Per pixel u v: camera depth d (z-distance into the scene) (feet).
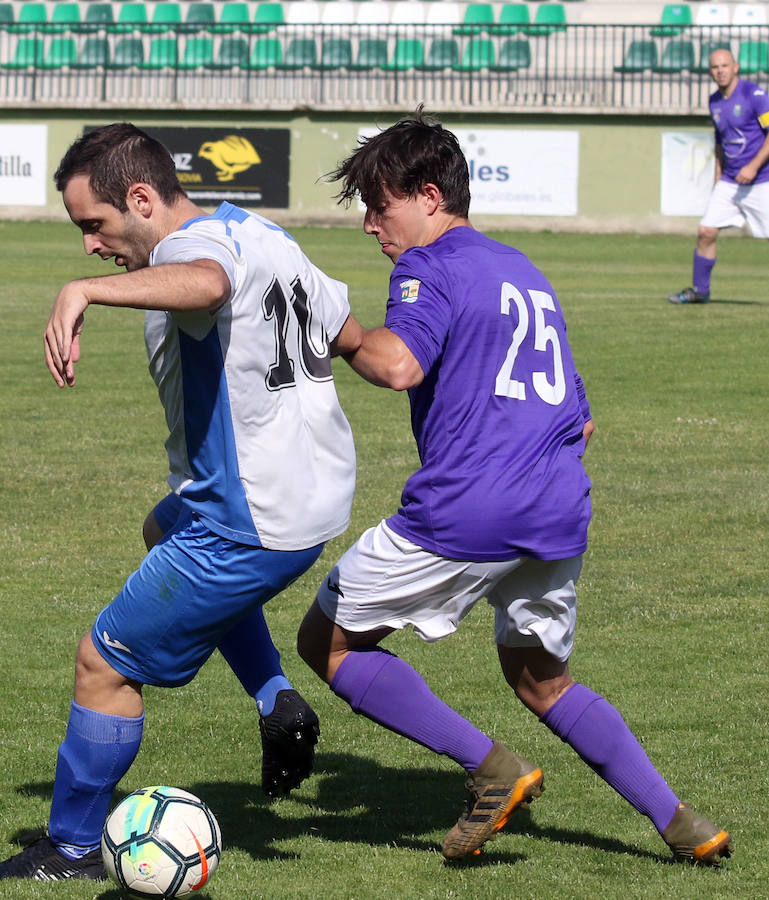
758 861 42.55
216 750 53.01
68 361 33.91
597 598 73.87
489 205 346.54
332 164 352.69
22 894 39.86
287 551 39.68
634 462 107.24
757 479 101.81
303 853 43.39
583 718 43.32
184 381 38.86
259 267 38.32
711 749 52.31
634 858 42.98
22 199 360.07
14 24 363.35
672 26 335.88
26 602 72.13
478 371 41.37
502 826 41.88
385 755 53.01
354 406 129.18
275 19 385.29
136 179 39.27
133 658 40.19
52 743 53.16
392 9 384.68
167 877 37.73
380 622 42.42
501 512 40.96
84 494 95.81
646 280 229.04
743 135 182.60
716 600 73.51
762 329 168.25
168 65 362.94
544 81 351.25
